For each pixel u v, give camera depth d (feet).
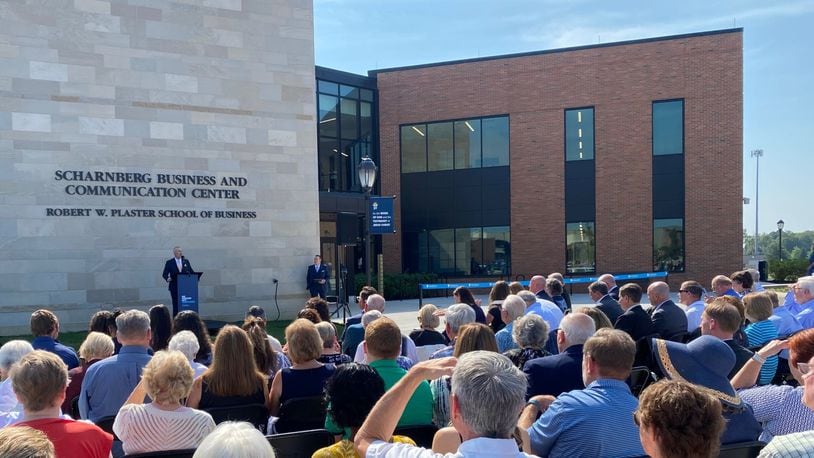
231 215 53.72
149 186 50.31
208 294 52.47
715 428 6.84
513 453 7.23
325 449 8.70
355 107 89.81
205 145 52.80
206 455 6.20
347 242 53.83
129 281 49.21
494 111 89.45
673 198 83.15
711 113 81.71
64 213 47.09
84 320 47.44
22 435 6.07
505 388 7.30
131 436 10.98
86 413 14.97
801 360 11.48
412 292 84.64
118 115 49.32
